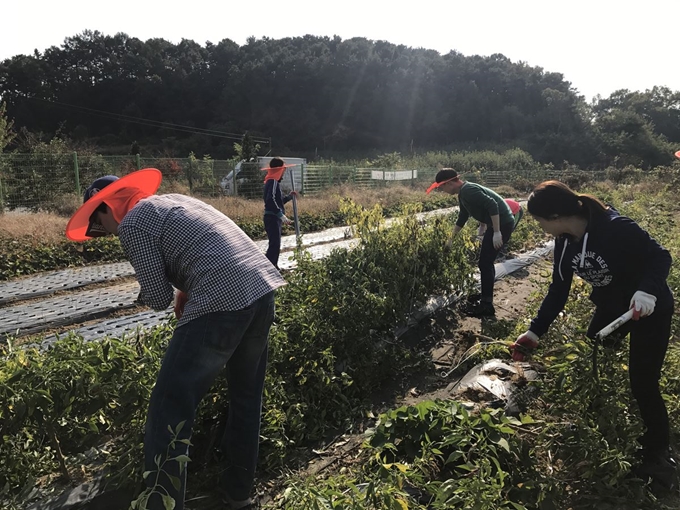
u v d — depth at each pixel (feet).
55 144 56.44
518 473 8.43
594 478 8.70
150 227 7.48
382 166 97.55
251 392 8.58
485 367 12.57
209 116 263.49
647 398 8.70
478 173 101.86
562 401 9.93
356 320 13.65
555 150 189.98
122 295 23.30
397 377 14.23
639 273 8.63
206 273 7.38
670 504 8.44
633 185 83.71
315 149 219.00
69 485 8.73
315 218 47.62
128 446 8.93
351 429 11.37
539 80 254.88
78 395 8.38
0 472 8.43
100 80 268.82
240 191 61.41
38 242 30.35
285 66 249.34
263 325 8.00
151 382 8.80
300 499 7.10
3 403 7.97
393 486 7.22
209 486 9.33
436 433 8.82
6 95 252.62
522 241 33.32
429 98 240.12
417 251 18.12
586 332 10.16
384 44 285.02
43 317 19.81
